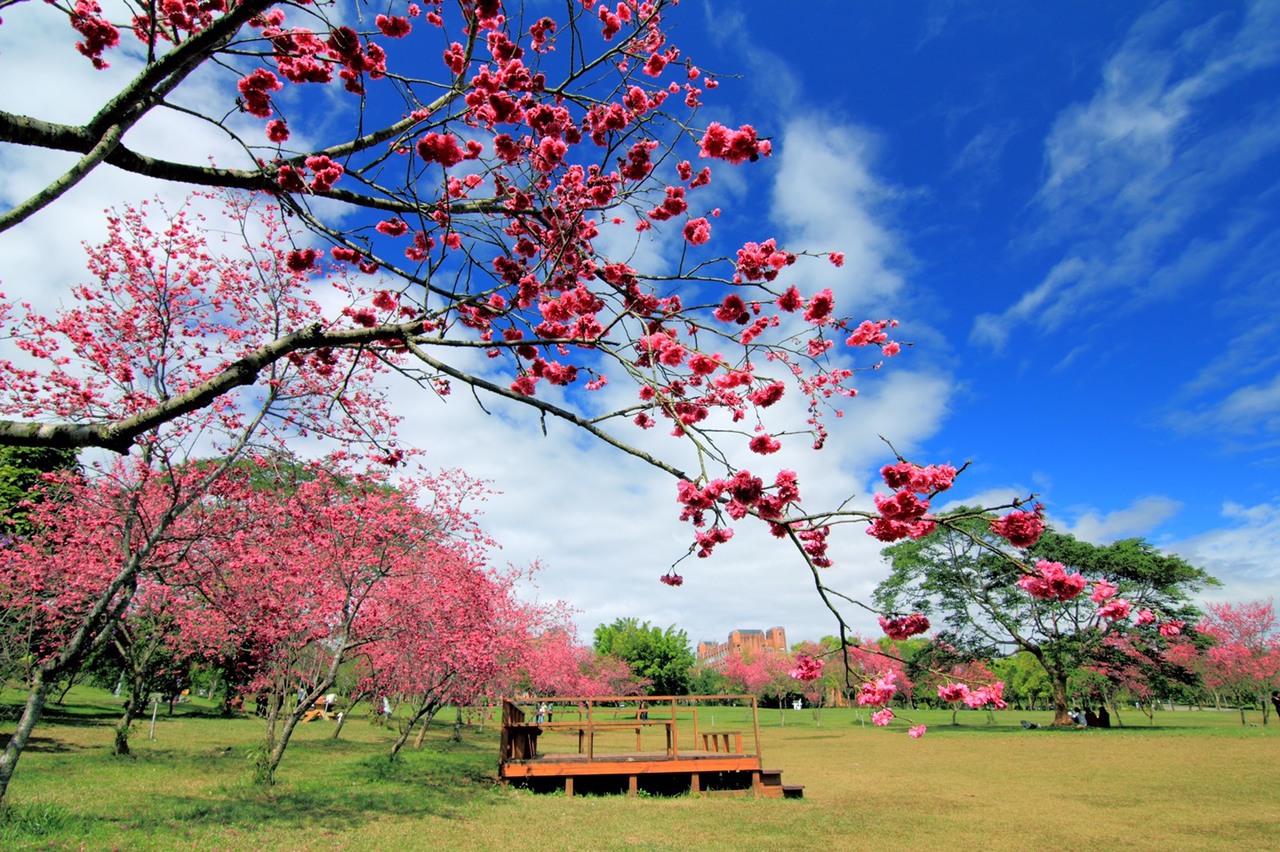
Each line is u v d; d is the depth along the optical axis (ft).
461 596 51.93
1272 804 36.83
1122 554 94.73
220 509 36.14
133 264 31.14
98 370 31.58
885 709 11.65
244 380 10.60
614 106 13.84
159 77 9.23
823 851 26.99
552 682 101.81
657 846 27.22
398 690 59.41
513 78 13.14
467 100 13.26
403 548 42.98
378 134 13.03
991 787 44.80
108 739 53.01
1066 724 98.17
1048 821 33.19
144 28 11.25
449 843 26.17
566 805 37.19
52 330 30.71
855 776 51.44
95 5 13.17
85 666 60.08
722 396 13.32
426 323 13.48
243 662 59.88
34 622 40.40
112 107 9.26
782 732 101.76
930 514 9.32
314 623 43.27
